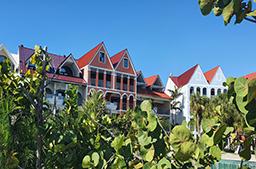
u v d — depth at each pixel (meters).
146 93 56.38
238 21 1.40
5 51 38.62
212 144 1.68
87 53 50.88
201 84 61.16
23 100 3.69
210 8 1.45
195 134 1.79
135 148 2.23
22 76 3.99
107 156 2.66
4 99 3.12
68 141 3.42
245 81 1.30
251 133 1.50
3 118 2.92
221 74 62.41
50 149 3.41
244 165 1.76
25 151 3.51
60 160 3.27
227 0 1.39
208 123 1.72
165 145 1.94
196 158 1.79
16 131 3.52
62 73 45.16
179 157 1.70
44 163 3.40
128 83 51.91
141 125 1.97
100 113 5.49
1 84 3.80
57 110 4.57
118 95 50.66
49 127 3.62
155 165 1.90
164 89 62.56
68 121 3.95
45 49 3.99
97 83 48.22
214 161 1.91
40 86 3.71
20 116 3.61
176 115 60.06
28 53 41.00
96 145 3.00
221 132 1.56
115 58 52.94
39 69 3.97
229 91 1.45
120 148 2.11
